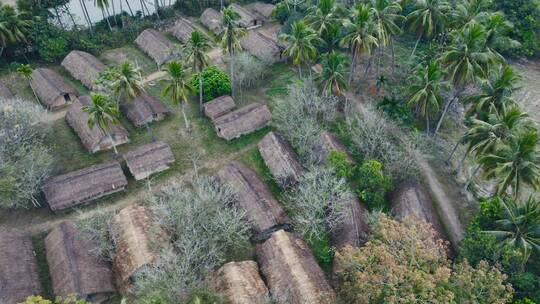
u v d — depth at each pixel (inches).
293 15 3385.8
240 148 2635.3
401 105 2760.8
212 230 1977.1
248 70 3043.8
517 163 1879.9
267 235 2100.1
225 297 1738.4
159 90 3115.2
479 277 1601.9
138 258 1870.1
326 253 2007.9
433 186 2439.7
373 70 3272.6
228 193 2183.8
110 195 2327.8
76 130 2679.6
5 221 2209.6
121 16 3791.8
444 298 1485.0
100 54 3476.9
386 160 2347.4
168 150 2484.0
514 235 1845.5
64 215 2231.8
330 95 2667.3
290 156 2412.6
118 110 2588.6
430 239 1759.4
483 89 2229.3
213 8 4111.7
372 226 1979.6
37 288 1855.3
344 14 3038.9
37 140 2496.3
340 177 2269.9
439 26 2979.8
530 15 3437.5
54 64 3356.3
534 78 3302.2
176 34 3661.4
